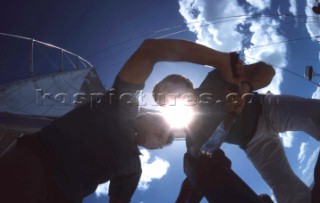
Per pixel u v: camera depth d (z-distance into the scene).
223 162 1.21
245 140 1.46
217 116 1.17
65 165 0.95
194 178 1.15
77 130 0.98
